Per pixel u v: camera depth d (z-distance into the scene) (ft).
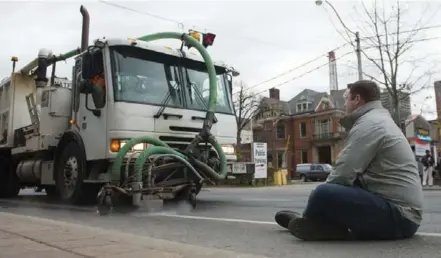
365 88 13.37
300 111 199.00
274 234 15.42
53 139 29.68
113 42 25.30
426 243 12.76
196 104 27.76
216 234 15.83
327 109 185.78
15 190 40.24
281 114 198.80
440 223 17.47
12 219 18.31
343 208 12.62
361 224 12.64
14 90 38.14
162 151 24.02
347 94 13.94
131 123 24.62
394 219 12.65
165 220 20.44
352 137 12.87
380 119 12.86
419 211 12.78
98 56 25.77
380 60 73.20
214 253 10.82
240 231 16.40
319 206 13.03
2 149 39.14
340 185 12.88
